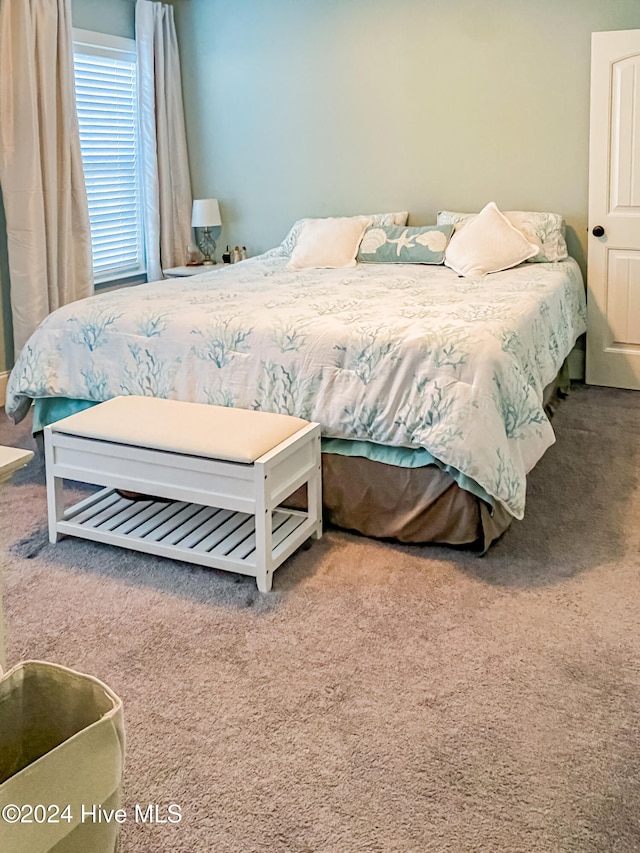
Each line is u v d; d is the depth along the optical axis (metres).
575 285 4.11
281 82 5.02
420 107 4.68
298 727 1.78
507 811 1.53
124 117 5.11
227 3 5.04
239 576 2.46
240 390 2.78
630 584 2.37
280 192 5.22
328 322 2.75
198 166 5.43
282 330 2.74
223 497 2.34
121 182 5.17
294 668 1.99
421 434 2.47
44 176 4.26
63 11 4.24
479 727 1.76
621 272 4.32
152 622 2.21
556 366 3.33
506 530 2.74
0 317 4.33
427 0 4.50
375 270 4.17
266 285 3.61
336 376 2.62
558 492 3.07
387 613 2.23
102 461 2.53
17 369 3.18
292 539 2.51
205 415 2.58
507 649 2.05
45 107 4.18
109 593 2.38
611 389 4.48
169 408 2.66
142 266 5.43
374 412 2.55
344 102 4.88
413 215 4.87
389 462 2.59
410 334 2.57
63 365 3.10
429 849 1.44
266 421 2.51
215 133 5.32
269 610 2.26
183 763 1.67
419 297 3.24
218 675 1.97
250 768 1.65
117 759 1.09
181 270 5.18
